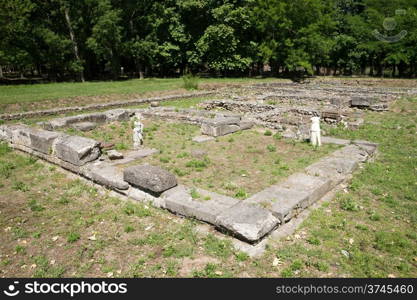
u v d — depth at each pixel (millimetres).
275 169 7695
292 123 12016
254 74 42438
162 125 12898
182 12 34375
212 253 4543
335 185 6738
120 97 19812
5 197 6648
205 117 12914
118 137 11188
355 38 37406
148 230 5246
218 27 31500
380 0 34750
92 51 34062
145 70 40938
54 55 29297
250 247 4613
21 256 4723
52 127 11844
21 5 26312
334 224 5273
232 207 5191
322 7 33719
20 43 28719
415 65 35219
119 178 6590
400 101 18688
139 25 35562
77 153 7391
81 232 5277
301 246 4703
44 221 5668
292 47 33812
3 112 14930
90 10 30797
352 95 20125
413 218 5527
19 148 9672
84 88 22328
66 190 6914
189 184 6855
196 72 42000
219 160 8477
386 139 10547
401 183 6898
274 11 32094
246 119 13109
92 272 4328
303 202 5621
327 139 10203
